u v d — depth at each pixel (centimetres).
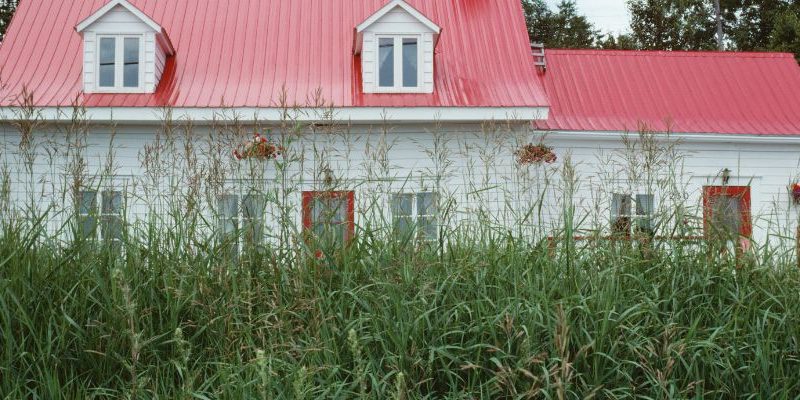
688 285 466
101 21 1309
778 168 1402
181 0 1508
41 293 417
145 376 395
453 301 441
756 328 436
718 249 491
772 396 399
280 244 478
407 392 379
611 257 476
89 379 400
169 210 527
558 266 462
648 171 568
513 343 409
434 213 525
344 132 623
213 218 508
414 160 1278
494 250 484
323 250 459
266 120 1231
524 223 539
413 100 1304
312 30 1460
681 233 501
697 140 1384
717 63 1600
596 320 416
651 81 1547
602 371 395
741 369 417
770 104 1512
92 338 407
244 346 409
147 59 1309
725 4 3262
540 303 423
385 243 489
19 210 491
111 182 529
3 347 393
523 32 1481
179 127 1220
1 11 2505
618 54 1598
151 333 412
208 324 414
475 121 1284
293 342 403
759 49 3027
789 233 571
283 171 516
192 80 1341
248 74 1361
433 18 1498
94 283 438
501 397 397
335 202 518
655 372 405
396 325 408
